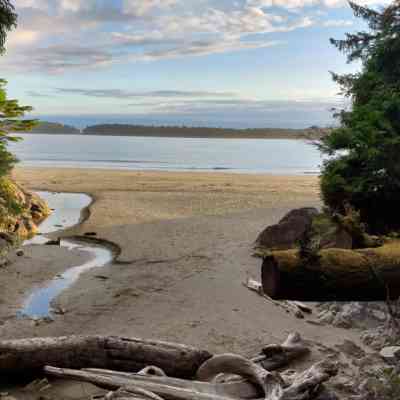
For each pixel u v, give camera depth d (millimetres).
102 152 89625
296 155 91688
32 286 10258
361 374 5500
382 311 7527
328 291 4496
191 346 6070
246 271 11094
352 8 13758
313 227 9820
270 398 4465
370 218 10977
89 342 5793
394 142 10164
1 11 10695
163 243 14398
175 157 77438
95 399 4902
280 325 7559
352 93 12586
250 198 25641
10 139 10336
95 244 14875
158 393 4742
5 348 5617
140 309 8586
